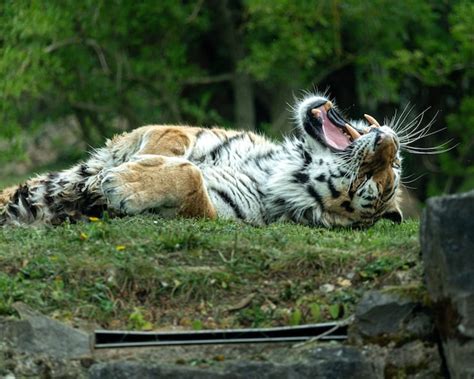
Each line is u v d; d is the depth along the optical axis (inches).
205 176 555.5
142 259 442.6
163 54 1198.9
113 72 1199.6
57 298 423.5
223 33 1240.8
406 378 396.5
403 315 401.7
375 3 1132.5
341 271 435.8
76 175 563.2
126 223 484.7
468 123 1134.4
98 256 445.4
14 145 1064.8
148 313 426.9
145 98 1211.2
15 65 1027.3
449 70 1118.4
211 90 1311.5
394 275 419.5
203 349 407.8
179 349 408.5
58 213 560.7
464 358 381.4
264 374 394.6
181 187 514.0
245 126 1208.8
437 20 1248.8
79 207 558.3
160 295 433.4
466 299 380.8
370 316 403.9
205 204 522.9
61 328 409.1
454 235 383.9
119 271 436.5
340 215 556.1
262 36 1211.2
